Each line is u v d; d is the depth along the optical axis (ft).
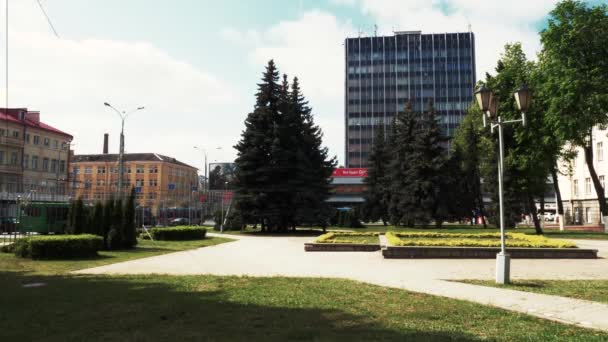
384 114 404.98
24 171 219.00
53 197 121.80
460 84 396.78
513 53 126.31
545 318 24.07
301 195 120.88
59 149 243.81
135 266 49.01
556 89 104.27
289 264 50.88
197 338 19.45
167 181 336.70
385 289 32.60
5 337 19.67
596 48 101.45
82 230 69.72
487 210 174.40
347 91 414.00
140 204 151.74
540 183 127.13
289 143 125.08
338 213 173.37
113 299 28.27
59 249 56.59
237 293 30.68
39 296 29.32
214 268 47.19
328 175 139.64
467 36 400.88
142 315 23.77
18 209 97.81
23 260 54.75
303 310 25.22
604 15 101.65
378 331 20.66
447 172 146.72
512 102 119.44
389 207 166.20
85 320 22.74
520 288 33.83
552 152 119.03
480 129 136.26
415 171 145.89
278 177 123.24
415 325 21.89
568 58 102.73
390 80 408.05
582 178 189.88
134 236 73.15
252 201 119.85
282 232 125.39
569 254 56.39
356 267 47.88
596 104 98.48
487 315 24.21
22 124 217.77
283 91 126.41
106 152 350.23
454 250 56.95
